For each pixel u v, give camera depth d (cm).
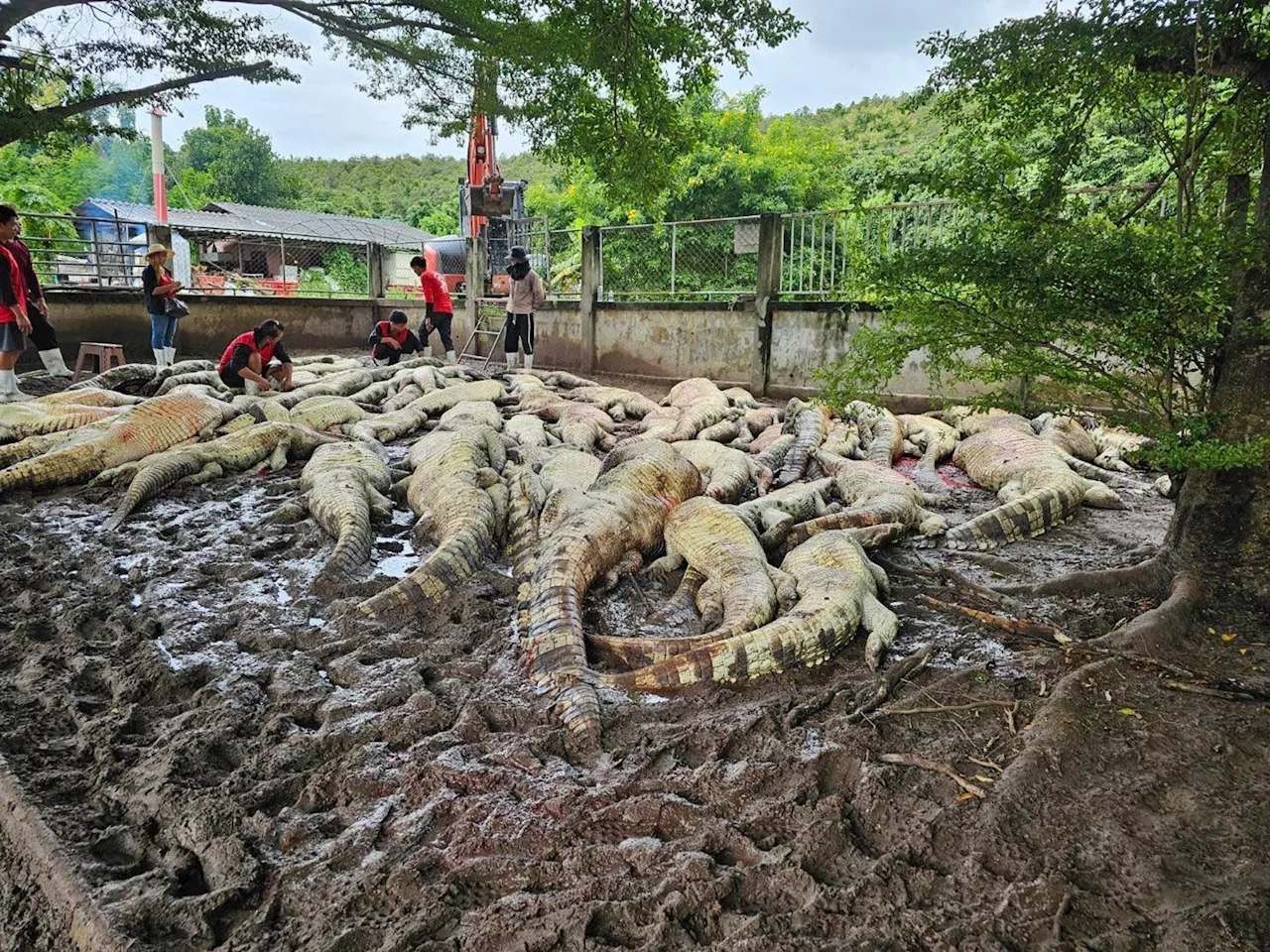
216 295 1969
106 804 303
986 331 412
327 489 635
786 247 1346
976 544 604
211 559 554
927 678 393
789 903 248
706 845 274
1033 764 303
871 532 566
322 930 240
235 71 1290
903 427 996
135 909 246
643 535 541
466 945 234
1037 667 395
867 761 319
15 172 3491
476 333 2050
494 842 278
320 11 1105
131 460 772
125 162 4169
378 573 536
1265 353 393
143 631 440
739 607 439
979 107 479
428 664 409
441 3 1006
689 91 952
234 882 262
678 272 1579
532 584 478
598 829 287
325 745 336
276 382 1215
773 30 861
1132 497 755
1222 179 447
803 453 831
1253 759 307
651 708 369
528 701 372
